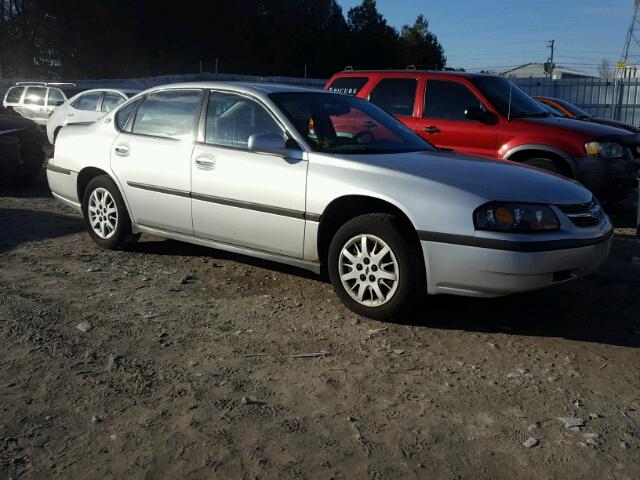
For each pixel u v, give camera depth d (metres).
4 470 2.93
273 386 3.77
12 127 9.90
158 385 3.74
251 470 2.96
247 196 5.29
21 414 3.40
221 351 4.23
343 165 4.89
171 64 51.53
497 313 5.06
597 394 3.76
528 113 8.70
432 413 3.50
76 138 6.81
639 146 8.75
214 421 3.37
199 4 50.81
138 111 6.34
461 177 4.68
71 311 4.85
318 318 4.85
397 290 4.62
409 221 4.65
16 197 9.55
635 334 4.70
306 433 3.27
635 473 3.00
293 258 5.20
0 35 44.94
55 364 3.97
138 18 48.78
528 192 4.56
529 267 4.32
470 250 4.36
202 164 5.58
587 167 7.97
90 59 46.47
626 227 8.63
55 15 45.84
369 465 3.02
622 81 23.64
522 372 4.02
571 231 4.54
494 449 3.17
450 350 4.34
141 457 3.05
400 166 4.83
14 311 4.79
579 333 4.70
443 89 8.77
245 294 5.36
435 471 2.98
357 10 66.06
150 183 5.98
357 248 4.82
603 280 6.00
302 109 5.49
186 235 5.89
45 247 6.65
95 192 6.55
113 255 6.43
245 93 5.57
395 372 3.98
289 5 57.19
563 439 3.27
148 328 4.57
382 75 9.26
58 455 3.05
